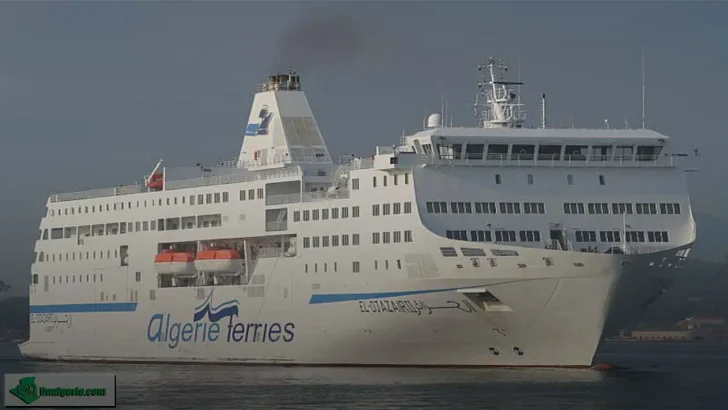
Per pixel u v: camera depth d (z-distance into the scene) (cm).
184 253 18525
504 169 15725
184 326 18550
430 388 14488
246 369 17312
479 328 15538
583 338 15275
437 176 15600
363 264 16100
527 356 15650
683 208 15950
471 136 15638
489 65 17038
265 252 17550
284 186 17412
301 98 19600
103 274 19838
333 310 16475
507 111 16962
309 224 16825
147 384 15950
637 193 15875
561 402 13575
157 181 19312
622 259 14862
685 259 15675
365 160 16400
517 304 15175
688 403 13875
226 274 17988
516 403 13488
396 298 15762
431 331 15738
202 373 17100
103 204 19950
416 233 15475
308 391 14575
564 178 15775
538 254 14925
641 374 17450
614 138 15875
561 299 15025
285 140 19212
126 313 19450
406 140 15925
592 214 15700
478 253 15150
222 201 18075
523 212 15588
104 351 19862
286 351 17150
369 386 14775
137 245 19288
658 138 15962
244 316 17675
